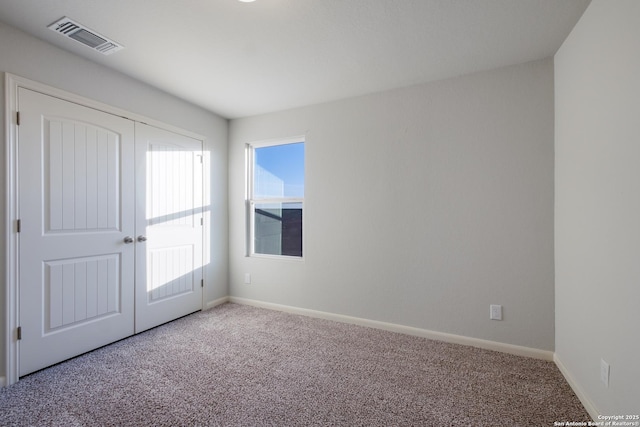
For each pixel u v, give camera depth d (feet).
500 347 7.61
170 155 9.57
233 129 11.89
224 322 9.65
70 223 7.02
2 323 5.92
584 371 5.44
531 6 5.40
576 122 5.82
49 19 5.81
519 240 7.43
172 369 6.66
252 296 11.49
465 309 8.04
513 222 7.50
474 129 7.94
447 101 8.28
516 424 4.95
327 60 7.38
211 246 11.21
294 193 11.01
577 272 5.76
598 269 4.94
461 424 4.94
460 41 6.55
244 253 11.67
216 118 11.39
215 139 11.34
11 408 5.26
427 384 6.11
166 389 5.89
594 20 5.11
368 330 9.04
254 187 11.86
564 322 6.44
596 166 5.02
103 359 7.08
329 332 8.87
